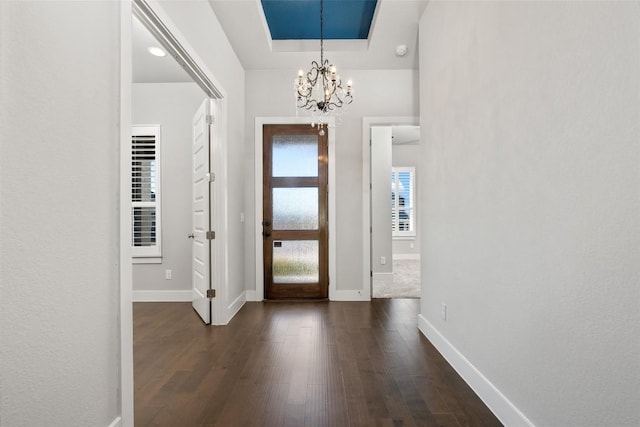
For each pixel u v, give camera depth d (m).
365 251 4.22
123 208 1.52
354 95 4.21
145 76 4.07
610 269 1.05
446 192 2.39
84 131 1.29
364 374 2.18
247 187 4.23
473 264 1.98
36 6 1.08
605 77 1.06
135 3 1.76
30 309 1.06
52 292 1.14
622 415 1.02
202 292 3.40
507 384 1.62
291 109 4.23
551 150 1.31
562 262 1.25
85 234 1.30
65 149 1.20
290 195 4.29
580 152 1.16
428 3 2.82
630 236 0.98
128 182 1.56
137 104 4.26
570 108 1.21
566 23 1.22
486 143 1.82
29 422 1.05
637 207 0.96
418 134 6.82
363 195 4.23
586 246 1.14
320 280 4.27
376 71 4.22
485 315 1.83
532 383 1.43
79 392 1.26
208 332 3.03
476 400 1.86
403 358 2.43
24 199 1.04
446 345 2.38
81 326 1.27
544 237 1.35
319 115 4.21
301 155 4.28
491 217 1.77
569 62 1.21
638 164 0.96
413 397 1.89
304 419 1.69
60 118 1.18
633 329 0.98
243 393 1.94
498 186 1.70
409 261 7.88
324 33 3.68
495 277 1.73
